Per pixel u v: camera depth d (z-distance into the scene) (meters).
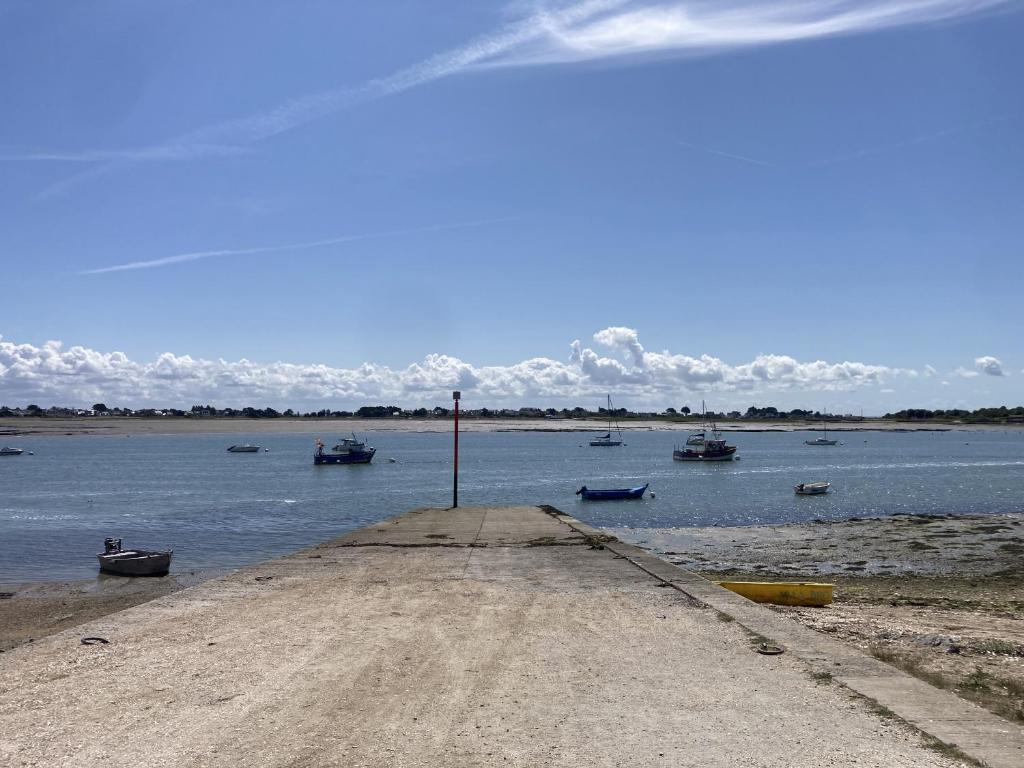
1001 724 6.14
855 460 96.56
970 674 9.02
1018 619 14.51
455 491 29.58
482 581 13.09
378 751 5.60
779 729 6.02
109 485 64.50
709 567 24.34
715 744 5.72
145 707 6.60
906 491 54.50
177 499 52.16
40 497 54.19
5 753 5.61
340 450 95.75
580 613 10.46
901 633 11.64
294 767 5.32
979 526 34.22
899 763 5.35
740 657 8.16
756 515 41.44
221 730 6.04
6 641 16.11
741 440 181.50
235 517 41.84
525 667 7.80
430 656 8.23
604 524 37.62
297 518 41.31
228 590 12.25
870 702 6.66
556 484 62.59
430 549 17.53
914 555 26.69
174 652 8.41
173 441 179.38
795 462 92.75
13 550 31.19
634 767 5.32
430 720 6.25
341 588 12.42
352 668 7.77
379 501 49.91
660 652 8.38
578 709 6.52
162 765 5.38
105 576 25.14
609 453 120.75
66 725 6.18
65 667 7.85
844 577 22.48
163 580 24.48
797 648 8.55
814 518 40.16
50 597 21.75
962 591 19.83
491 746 5.70
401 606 10.95
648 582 12.97
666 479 67.25
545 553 16.80
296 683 7.27
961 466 83.56
